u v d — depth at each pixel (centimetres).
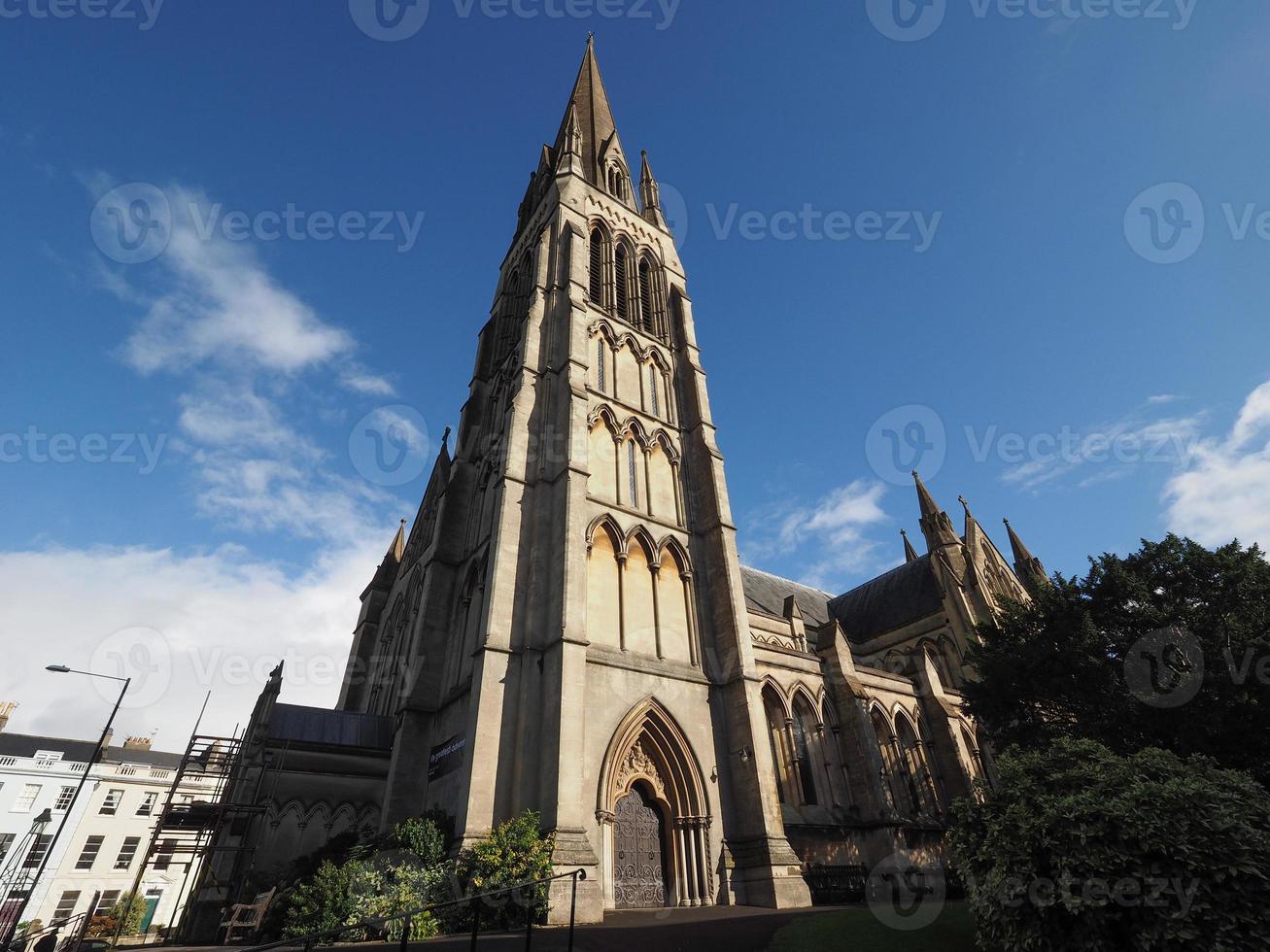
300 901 1869
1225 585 2514
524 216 5016
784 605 5019
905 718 3897
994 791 1309
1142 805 1062
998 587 5819
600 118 5381
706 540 3219
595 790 2227
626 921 1847
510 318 4219
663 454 3419
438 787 2583
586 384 3225
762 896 2236
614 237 4150
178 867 5034
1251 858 969
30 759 4916
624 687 2484
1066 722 2752
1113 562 2792
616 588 2777
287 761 3044
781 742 3155
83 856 4803
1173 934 920
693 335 4000
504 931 1681
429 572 3334
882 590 6281
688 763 2484
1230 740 2250
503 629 2411
